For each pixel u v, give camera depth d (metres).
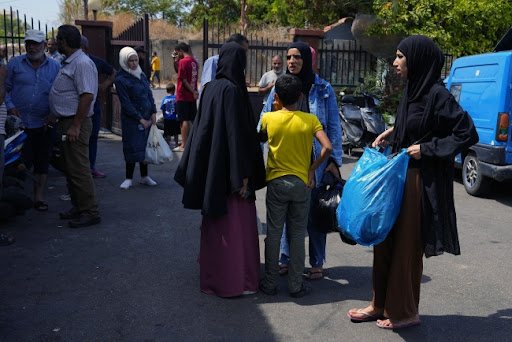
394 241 3.47
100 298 3.99
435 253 3.32
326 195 4.10
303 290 4.14
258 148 4.06
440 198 3.35
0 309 3.75
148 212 6.29
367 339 3.49
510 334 3.59
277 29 26.02
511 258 5.12
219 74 4.00
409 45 3.32
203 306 3.91
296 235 4.00
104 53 12.06
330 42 14.38
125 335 3.46
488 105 7.20
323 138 3.86
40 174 6.24
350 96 10.86
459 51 14.10
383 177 3.30
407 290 3.49
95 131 7.81
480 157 7.29
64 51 5.40
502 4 13.98
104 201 6.71
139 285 4.26
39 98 6.14
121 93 7.02
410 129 3.38
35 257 4.77
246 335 3.50
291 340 3.45
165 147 7.27
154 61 26.31
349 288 4.31
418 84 3.35
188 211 6.38
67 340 3.37
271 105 4.48
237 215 4.02
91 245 5.13
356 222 3.37
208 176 3.86
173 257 4.89
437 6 13.98
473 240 5.65
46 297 3.98
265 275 4.15
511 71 6.88
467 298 4.18
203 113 3.95
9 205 5.58
